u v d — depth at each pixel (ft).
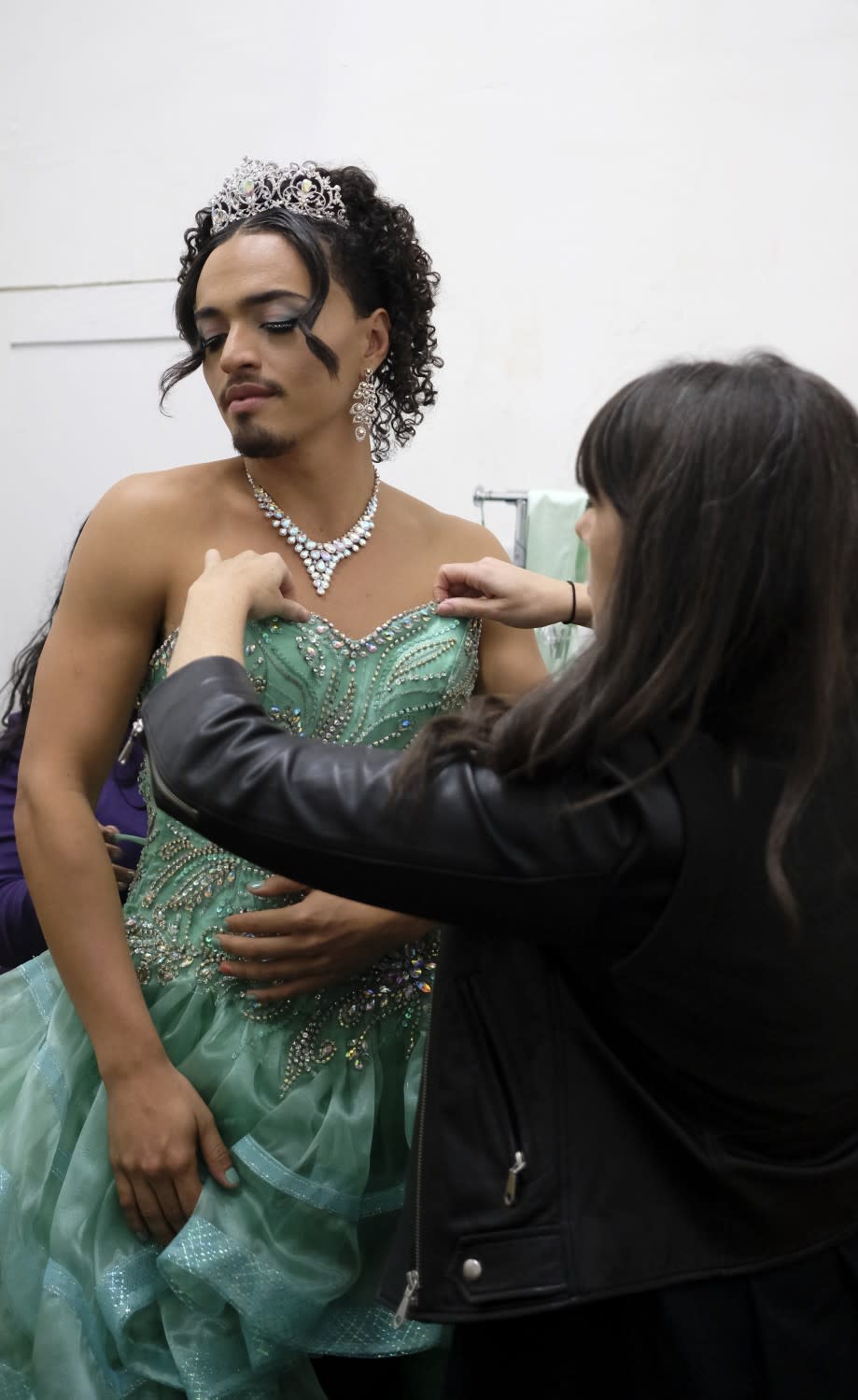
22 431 11.26
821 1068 3.36
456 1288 3.45
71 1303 4.65
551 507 8.09
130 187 10.94
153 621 4.97
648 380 3.41
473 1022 3.60
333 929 4.85
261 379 4.84
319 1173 4.83
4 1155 4.95
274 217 4.90
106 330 11.05
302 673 4.89
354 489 5.28
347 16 10.39
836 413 3.28
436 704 5.23
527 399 10.17
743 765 3.25
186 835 5.03
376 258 5.18
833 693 3.25
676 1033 3.32
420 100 10.25
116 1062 4.73
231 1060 4.97
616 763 3.20
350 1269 4.85
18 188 11.18
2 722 6.96
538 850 3.18
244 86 10.62
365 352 5.21
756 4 9.65
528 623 5.33
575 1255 3.31
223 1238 4.67
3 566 11.30
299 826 3.29
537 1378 3.50
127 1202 4.77
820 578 3.17
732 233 9.77
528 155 10.08
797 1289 3.43
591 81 9.94
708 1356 3.30
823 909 3.26
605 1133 3.41
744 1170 3.34
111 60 10.94
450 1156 3.53
